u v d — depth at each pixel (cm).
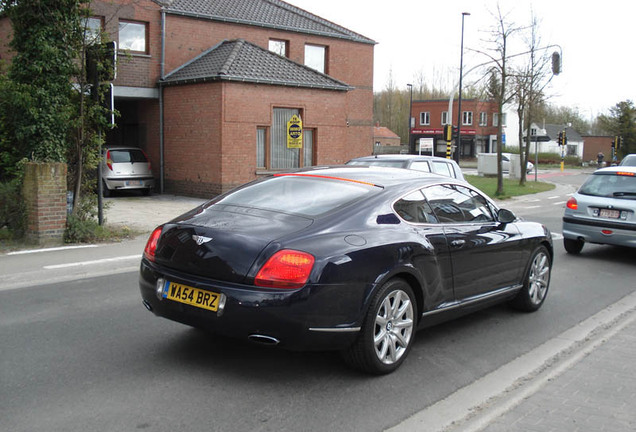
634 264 975
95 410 372
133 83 1919
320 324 398
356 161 1185
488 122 7200
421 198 506
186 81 1836
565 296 738
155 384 416
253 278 394
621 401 397
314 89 1934
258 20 2250
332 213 443
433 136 7150
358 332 418
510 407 387
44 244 972
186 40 2039
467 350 516
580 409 384
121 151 1873
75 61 1059
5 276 758
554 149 8056
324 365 462
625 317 638
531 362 487
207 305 406
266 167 1861
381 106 9425
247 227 423
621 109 6525
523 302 640
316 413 377
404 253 450
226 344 505
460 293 524
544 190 2755
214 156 1781
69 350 484
